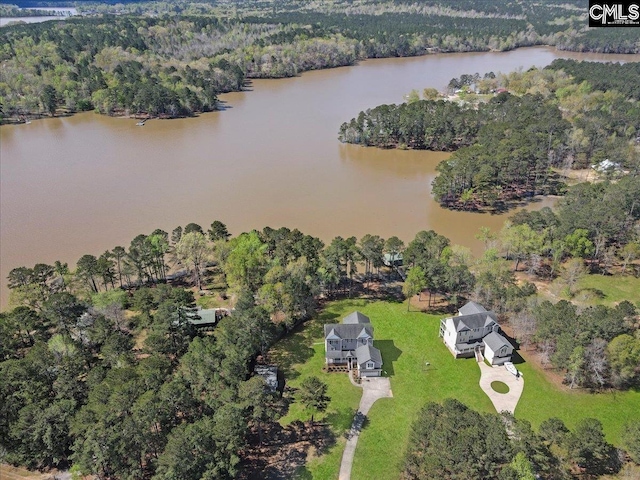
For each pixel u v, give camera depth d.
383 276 118.69
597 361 79.19
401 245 114.50
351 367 87.25
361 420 76.44
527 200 162.12
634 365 78.56
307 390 73.31
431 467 58.78
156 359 77.06
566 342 80.38
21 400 70.00
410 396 81.06
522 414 76.81
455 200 163.25
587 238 118.81
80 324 90.38
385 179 183.00
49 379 74.00
